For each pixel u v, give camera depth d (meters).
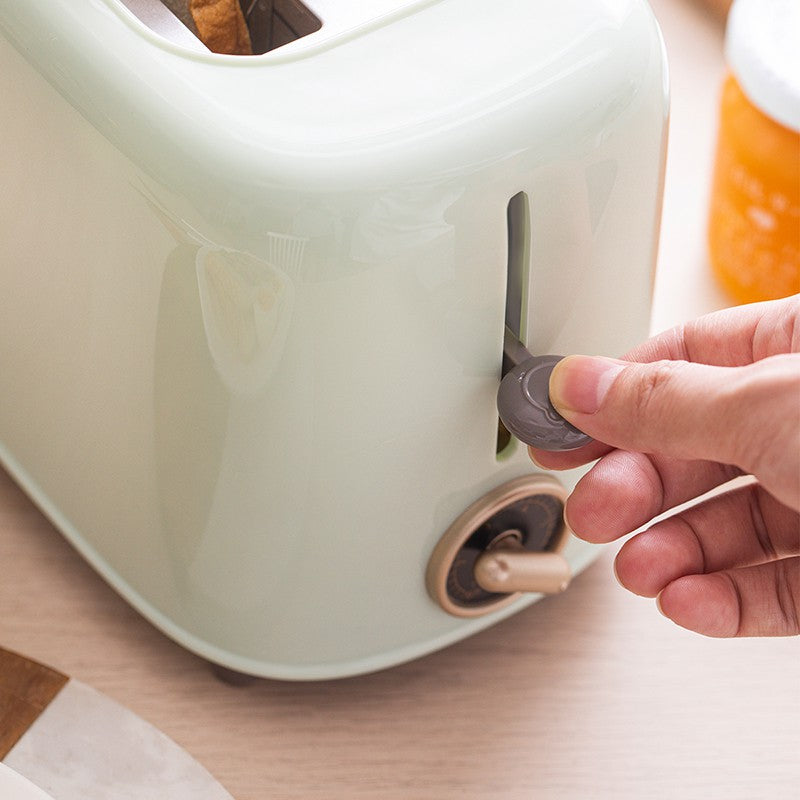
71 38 0.54
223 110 0.53
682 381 0.53
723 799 0.60
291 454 0.55
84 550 0.62
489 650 0.63
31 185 0.56
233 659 0.60
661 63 0.56
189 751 0.60
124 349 0.56
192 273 0.53
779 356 0.52
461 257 0.54
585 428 0.55
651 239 0.58
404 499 0.57
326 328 0.53
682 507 0.66
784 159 0.65
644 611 0.64
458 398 0.56
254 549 0.57
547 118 0.54
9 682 0.60
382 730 0.61
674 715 0.61
